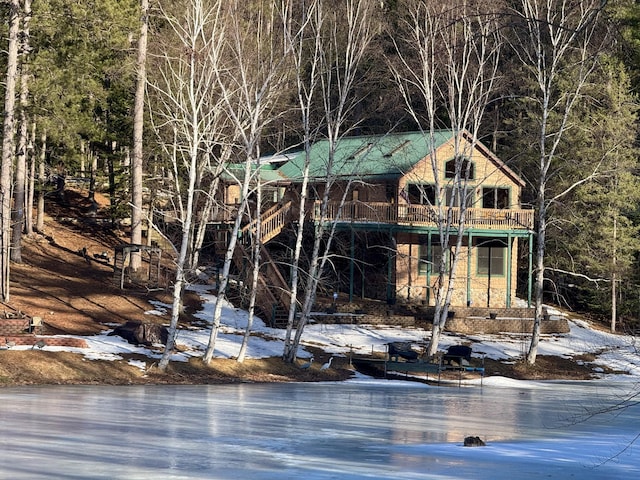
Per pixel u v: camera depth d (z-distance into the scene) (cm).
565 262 7912
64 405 3353
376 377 5484
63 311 5553
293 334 6200
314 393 4331
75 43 5909
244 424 3055
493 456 2630
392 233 7362
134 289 6375
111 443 2539
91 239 7688
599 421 3634
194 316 6169
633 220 8069
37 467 2170
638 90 8294
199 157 6906
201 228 6719
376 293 7694
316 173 7681
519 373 5962
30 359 4372
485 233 7456
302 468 2309
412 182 6969
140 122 6419
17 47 5703
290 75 6141
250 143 5069
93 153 8475
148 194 8025
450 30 6106
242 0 6231
